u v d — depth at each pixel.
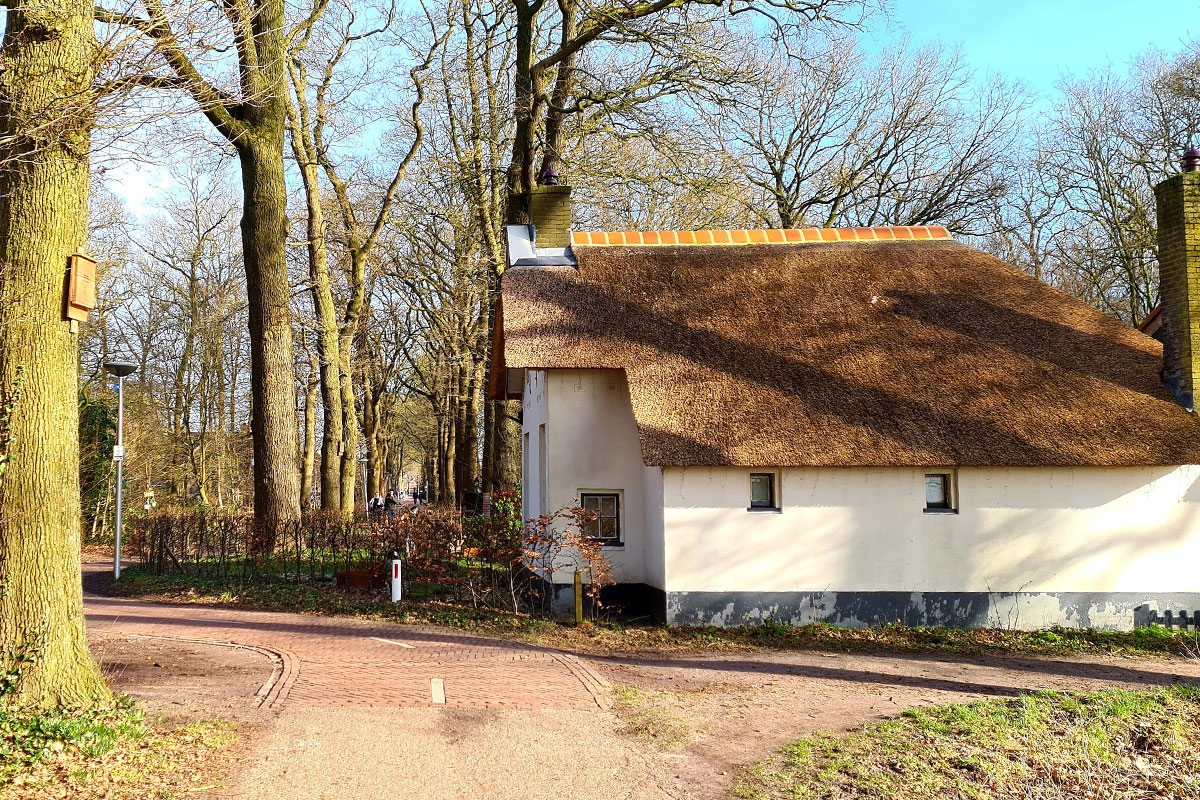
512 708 9.31
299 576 18.77
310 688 9.82
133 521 29.58
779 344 16.83
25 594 7.31
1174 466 15.40
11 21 7.48
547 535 16.19
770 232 19.89
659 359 16.41
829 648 13.78
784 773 7.34
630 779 7.20
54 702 7.36
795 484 15.37
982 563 15.37
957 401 15.79
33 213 7.41
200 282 40.81
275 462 20.78
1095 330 17.33
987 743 8.05
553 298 17.73
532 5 24.14
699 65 22.58
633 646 13.74
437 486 50.56
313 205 28.17
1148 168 30.64
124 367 21.67
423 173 30.11
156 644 12.27
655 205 30.75
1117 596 15.36
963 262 18.86
